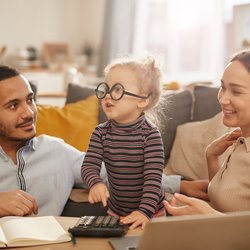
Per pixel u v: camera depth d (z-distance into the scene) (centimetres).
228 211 120
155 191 120
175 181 162
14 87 142
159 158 124
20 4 584
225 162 130
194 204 103
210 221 70
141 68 126
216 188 125
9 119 143
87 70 563
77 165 166
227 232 72
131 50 504
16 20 584
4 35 578
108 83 125
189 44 467
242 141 125
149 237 70
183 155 208
